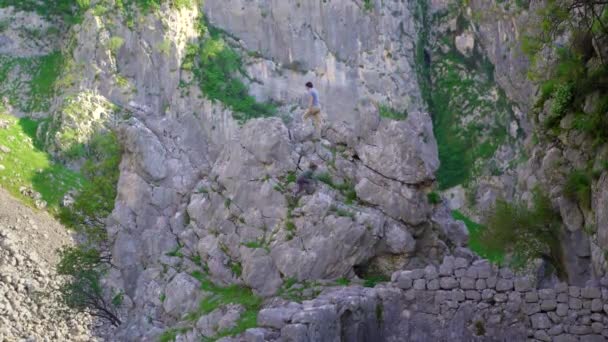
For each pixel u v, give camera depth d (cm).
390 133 2827
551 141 3231
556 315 2434
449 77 11669
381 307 2531
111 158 4559
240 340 2308
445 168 10731
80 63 10431
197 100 10662
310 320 2273
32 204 7956
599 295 2405
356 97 11531
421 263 2808
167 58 10738
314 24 11619
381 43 11712
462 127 11056
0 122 9781
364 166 2836
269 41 11525
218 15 11488
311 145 2906
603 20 3166
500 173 10356
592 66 3109
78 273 4225
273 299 2655
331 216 2748
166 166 3272
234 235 2884
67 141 9362
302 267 2723
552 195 3105
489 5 9056
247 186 2888
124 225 3222
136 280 3162
